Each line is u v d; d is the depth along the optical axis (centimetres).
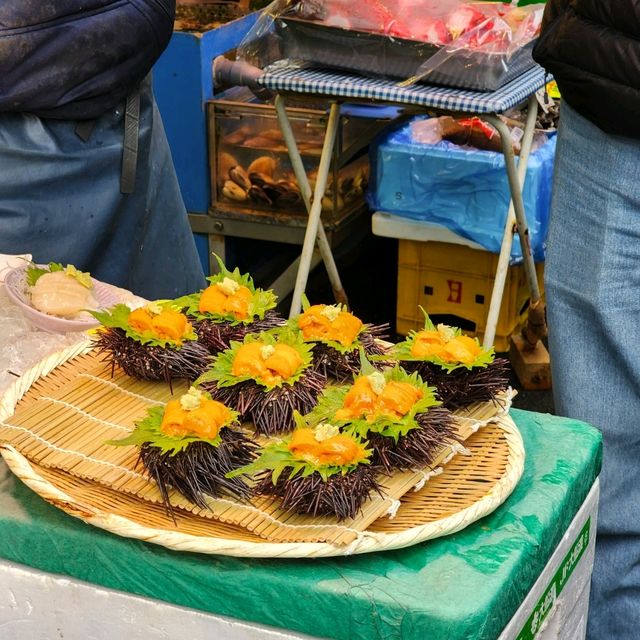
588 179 218
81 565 176
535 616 180
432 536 171
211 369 189
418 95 255
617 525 226
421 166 303
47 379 196
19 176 246
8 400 190
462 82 257
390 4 258
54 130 247
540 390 314
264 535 169
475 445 186
